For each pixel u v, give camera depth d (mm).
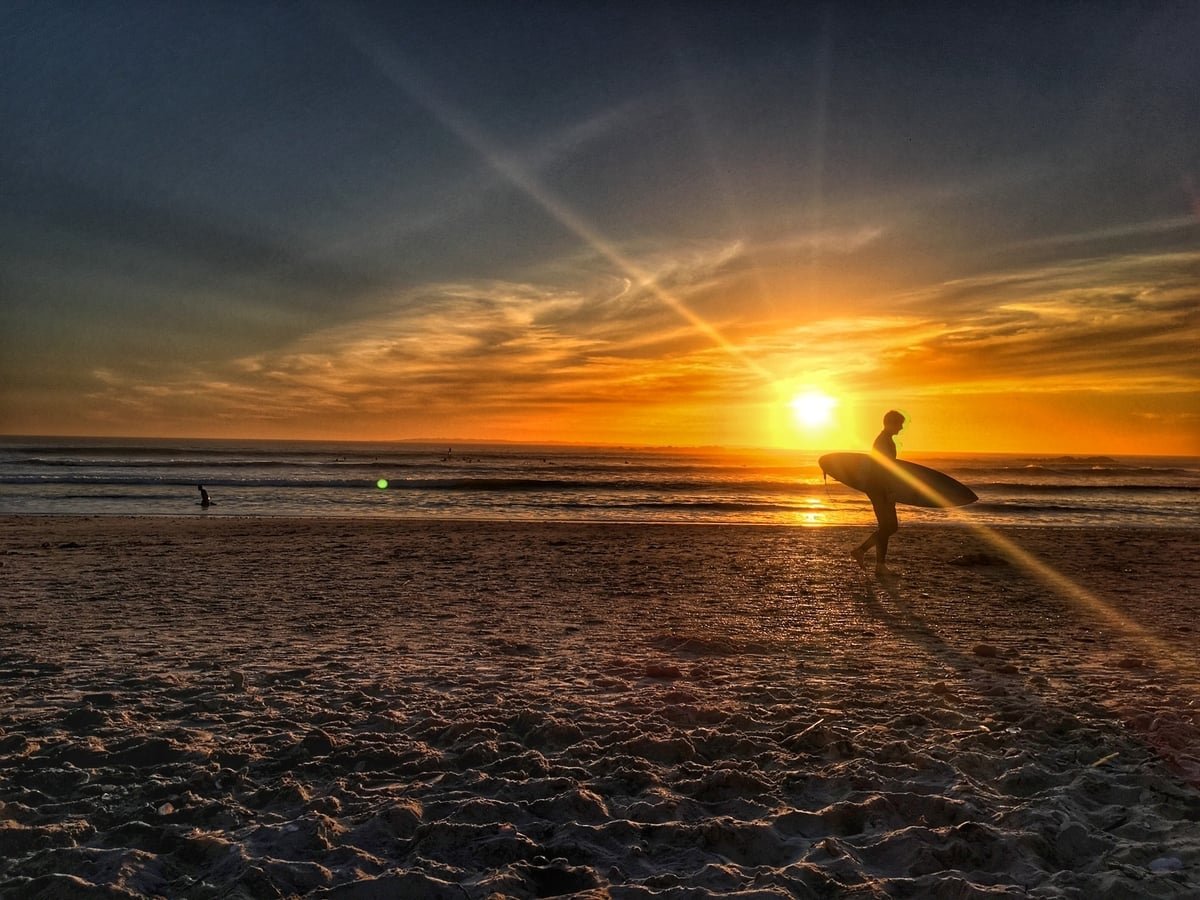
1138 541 17562
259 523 19750
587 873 2961
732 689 5559
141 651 6629
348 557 13453
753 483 46344
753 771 3996
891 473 11844
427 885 2826
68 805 3510
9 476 43062
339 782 3812
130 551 13938
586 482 43500
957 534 18719
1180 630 7992
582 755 4211
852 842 3250
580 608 9039
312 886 2861
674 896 2783
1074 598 9969
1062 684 5734
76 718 4680
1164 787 3680
